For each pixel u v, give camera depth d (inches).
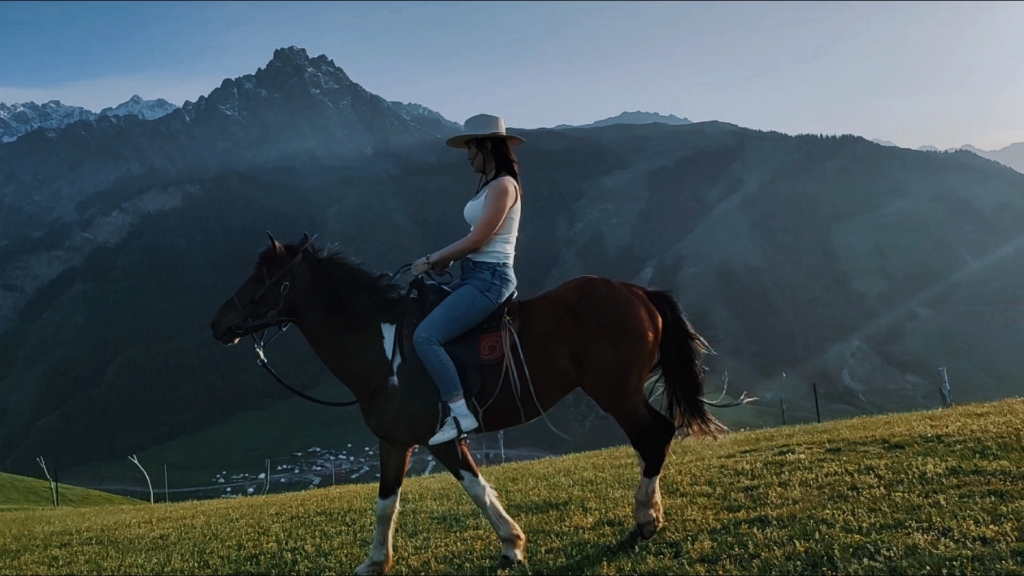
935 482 270.8
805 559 210.8
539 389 233.9
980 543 207.6
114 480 3563.0
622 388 238.5
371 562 239.0
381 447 242.8
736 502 281.9
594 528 271.7
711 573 208.4
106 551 334.6
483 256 231.1
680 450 486.0
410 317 232.2
